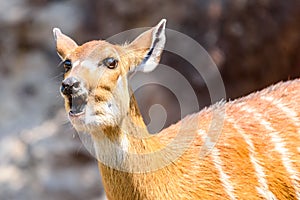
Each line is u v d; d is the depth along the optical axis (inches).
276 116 390.6
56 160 703.7
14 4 879.1
